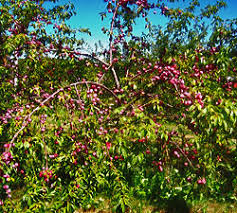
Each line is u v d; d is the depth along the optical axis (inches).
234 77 134.2
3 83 145.4
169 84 122.1
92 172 113.1
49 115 112.0
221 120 81.7
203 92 112.0
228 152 122.0
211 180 124.5
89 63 158.7
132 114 96.1
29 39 153.8
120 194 104.2
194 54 130.4
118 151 95.0
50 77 160.1
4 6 157.0
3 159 92.8
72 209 108.3
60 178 119.3
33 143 108.0
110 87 175.6
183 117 109.6
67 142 115.8
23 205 108.2
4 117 126.6
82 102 117.4
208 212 115.9
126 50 180.2
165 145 113.8
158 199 124.9
